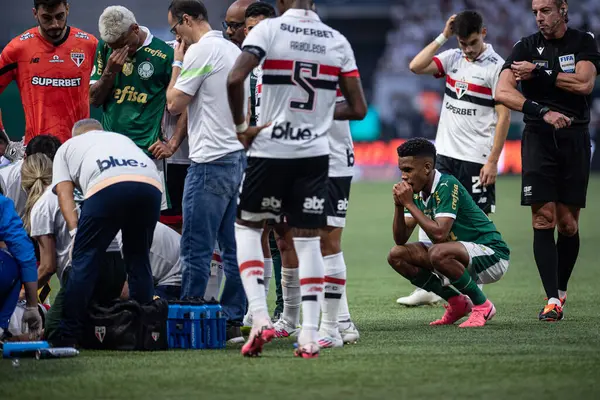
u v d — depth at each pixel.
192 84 19.83
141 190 18.55
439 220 22.58
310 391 14.20
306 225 17.11
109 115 23.86
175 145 22.44
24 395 14.14
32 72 24.78
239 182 20.45
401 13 117.38
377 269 38.94
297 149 16.73
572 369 15.92
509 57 25.53
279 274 23.86
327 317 19.06
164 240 22.27
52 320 19.14
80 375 15.66
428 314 25.81
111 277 19.89
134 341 18.53
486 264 23.08
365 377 15.25
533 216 25.30
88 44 25.20
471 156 27.77
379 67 115.88
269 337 17.08
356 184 100.38
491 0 112.81
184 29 21.64
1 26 96.69
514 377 15.23
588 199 76.94
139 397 13.89
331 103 17.19
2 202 18.42
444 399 13.61
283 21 16.83
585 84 24.39
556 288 24.50
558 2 24.59
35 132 25.03
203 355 17.83
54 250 20.16
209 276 21.80
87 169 18.78
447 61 28.23
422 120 107.75
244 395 13.95
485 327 22.47
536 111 24.28
